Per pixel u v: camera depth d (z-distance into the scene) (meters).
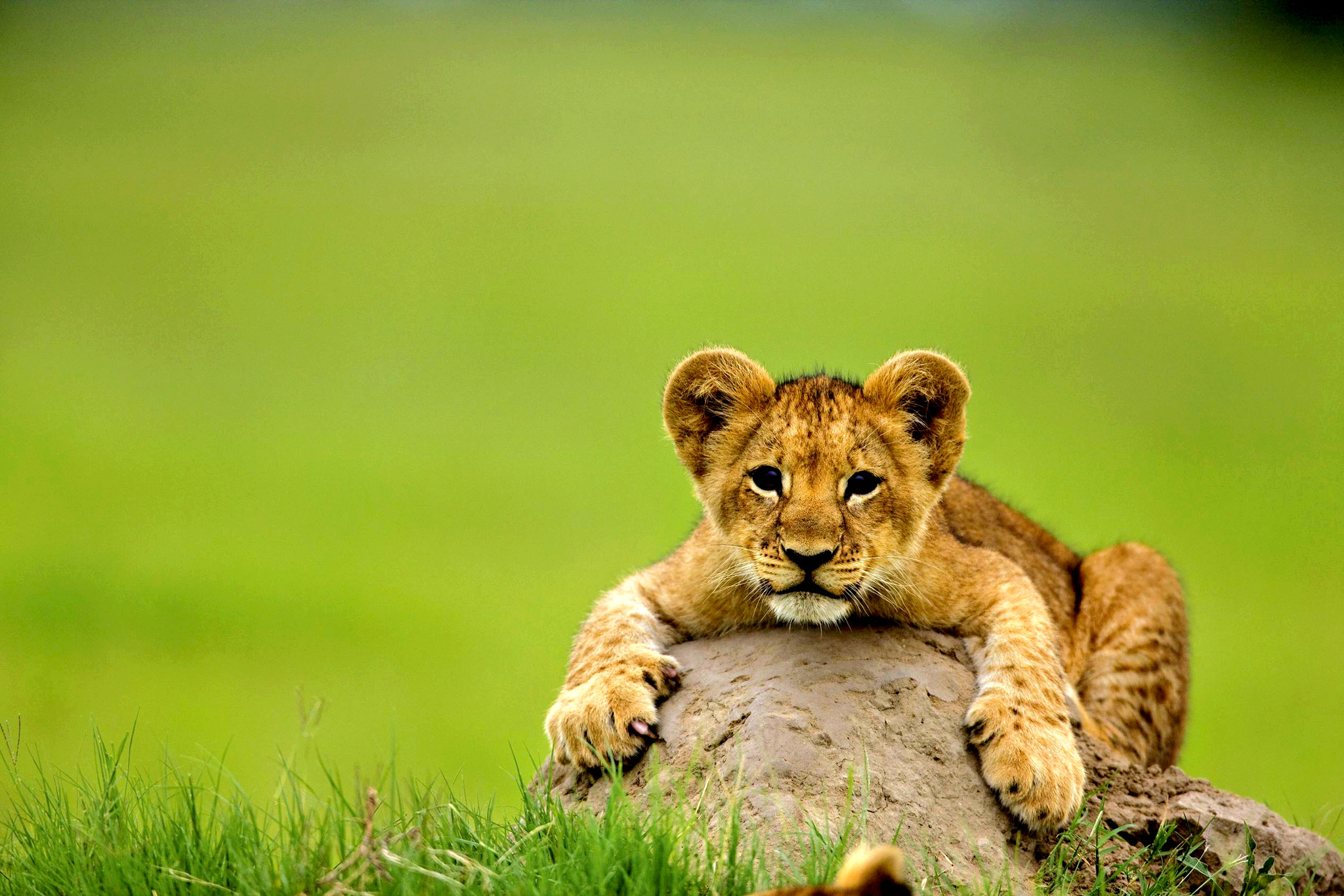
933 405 7.58
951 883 5.88
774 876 5.62
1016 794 6.37
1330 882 6.72
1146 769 7.17
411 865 5.48
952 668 7.09
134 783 6.87
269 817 6.58
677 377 7.73
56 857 6.14
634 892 5.42
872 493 7.29
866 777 6.04
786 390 7.64
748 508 7.35
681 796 6.00
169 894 5.76
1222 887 6.50
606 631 7.33
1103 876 6.18
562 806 6.39
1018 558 8.72
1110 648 8.89
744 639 7.32
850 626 7.34
